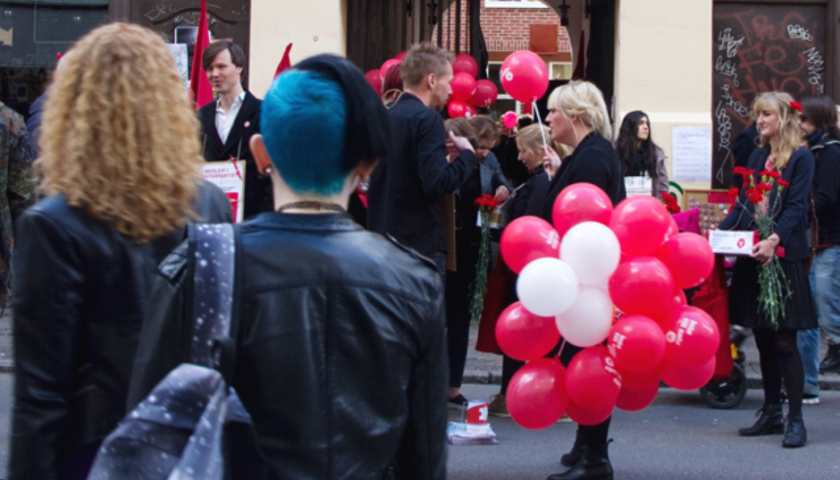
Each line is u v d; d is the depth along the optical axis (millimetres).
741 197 5891
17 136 8172
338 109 1904
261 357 1771
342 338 1819
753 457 5512
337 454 1785
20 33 10336
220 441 1623
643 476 5125
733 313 5840
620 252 3947
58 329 2156
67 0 10273
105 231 2234
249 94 5691
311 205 1917
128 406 1788
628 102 9578
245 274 1805
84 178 2248
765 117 5852
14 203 8234
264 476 1724
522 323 4102
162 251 2307
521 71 5410
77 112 2293
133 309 2238
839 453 5598
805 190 5672
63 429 2154
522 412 4176
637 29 9547
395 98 6137
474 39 10805
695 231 6184
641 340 3863
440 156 5355
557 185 4797
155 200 2289
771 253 5539
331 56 1970
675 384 4309
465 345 6621
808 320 5672
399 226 5422
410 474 1943
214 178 5207
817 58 9727
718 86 9766
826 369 7695
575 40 14609
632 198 4043
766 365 5988
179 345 1765
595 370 4027
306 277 1817
